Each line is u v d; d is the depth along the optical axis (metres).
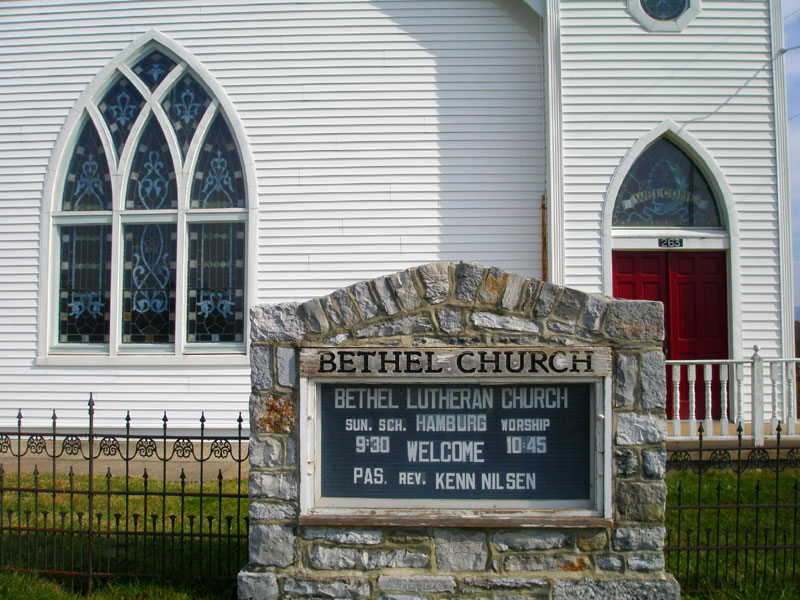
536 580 4.12
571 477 4.22
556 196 9.30
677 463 7.47
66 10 10.23
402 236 9.79
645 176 9.69
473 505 4.20
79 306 10.11
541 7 9.59
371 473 4.25
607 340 4.16
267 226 9.86
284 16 10.00
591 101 9.43
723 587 4.68
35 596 4.63
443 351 4.16
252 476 4.23
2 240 10.15
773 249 9.45
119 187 10.05
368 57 9.95
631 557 4.14
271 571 4.21
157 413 9.77
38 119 10.23
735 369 8.33
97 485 7.49
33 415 9.90
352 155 9.88
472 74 9.88
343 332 4.22
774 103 9.48
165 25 10.11
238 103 9.99
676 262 9.61
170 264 10.02
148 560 5.35
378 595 4.15
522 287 4.19
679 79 9.47
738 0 9.51
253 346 4.26
